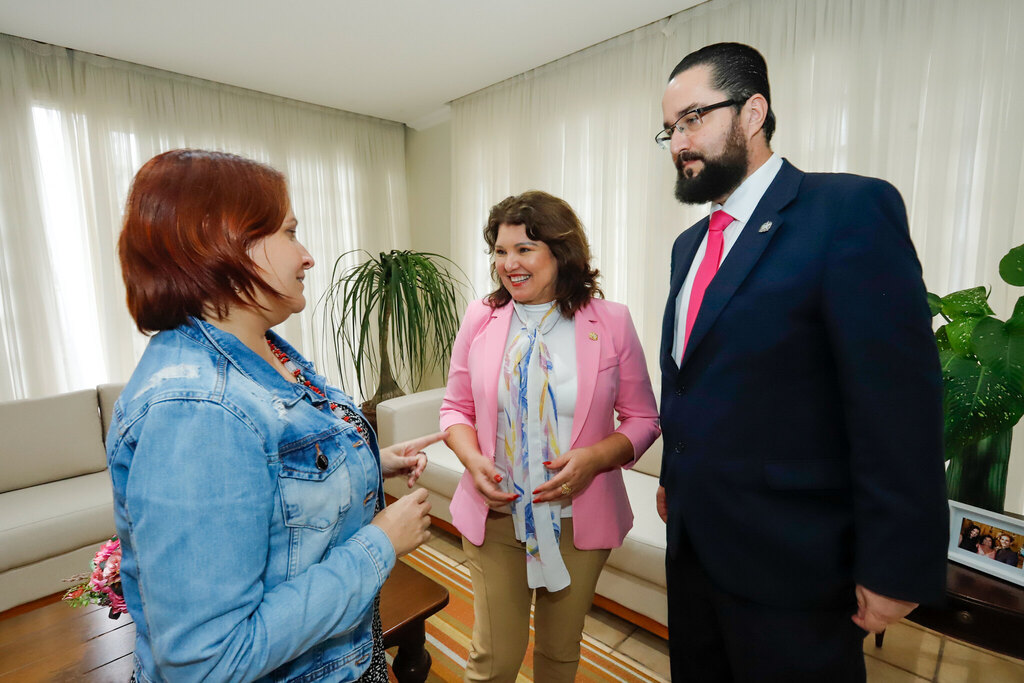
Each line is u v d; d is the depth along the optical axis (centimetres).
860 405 72
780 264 82
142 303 59
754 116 88
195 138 315
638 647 181
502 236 117
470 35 262
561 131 304
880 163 203
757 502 85
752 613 88
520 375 118
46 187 273
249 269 60
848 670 84
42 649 132
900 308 71
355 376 400
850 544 81
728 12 233
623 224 282
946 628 127
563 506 118
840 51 209
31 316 270
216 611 50
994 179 181
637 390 125
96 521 213
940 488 70
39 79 266
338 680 70
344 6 230
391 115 393
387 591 149
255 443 56
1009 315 180
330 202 377
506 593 122
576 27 256
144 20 240
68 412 244
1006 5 176
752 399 85
